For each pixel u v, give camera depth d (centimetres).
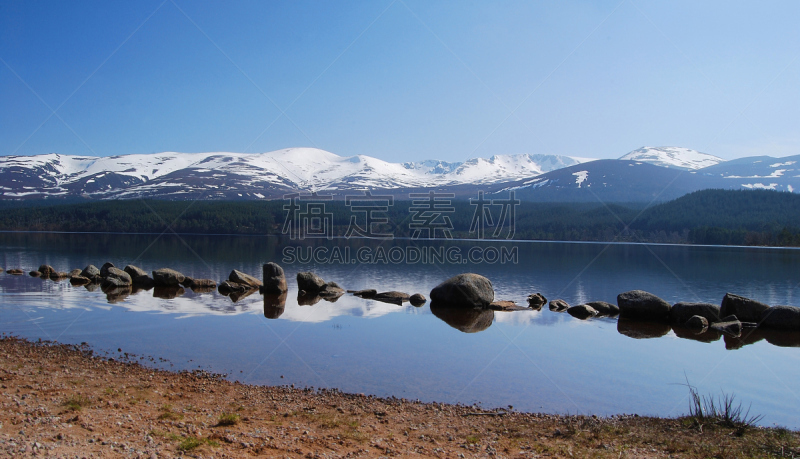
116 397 1341
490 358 2094
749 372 1956
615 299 3991
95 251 7931
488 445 1136
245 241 12219
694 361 2112
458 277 3581
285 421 1245
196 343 2206
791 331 2808
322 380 1725
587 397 1617
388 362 1992
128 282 4172
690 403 1568
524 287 4709
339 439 1120
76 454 854
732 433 1214
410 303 3688
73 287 4003
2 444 859
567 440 1176
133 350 2039
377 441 1127
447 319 3033
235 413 1289
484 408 1483
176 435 1029
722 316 3050
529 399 1584
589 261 7925
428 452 1073
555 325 2898
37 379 1473
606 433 1225
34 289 3819
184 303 3375
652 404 1559
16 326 2453
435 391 1645
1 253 7294
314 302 3619
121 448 911
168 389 1499
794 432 1253
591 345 2388
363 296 4022
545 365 2002
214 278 4859
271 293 4003
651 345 2414
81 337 2250
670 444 1128
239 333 2444
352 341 2350
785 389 1744
